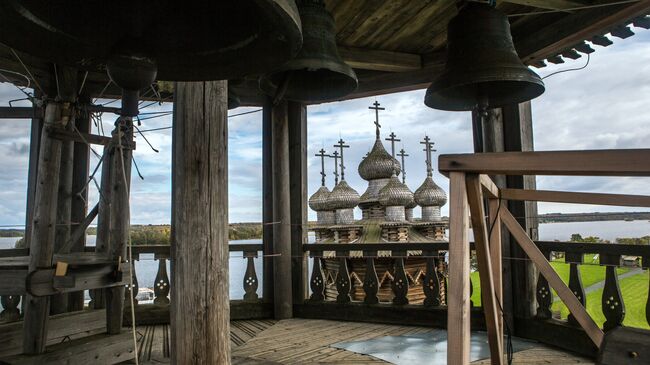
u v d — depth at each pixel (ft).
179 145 7.89
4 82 14.21
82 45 3.86
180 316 7.64
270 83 9.86
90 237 17.56
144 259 17.54
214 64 4.31
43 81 14.26
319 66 8.73
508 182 14.28
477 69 9.05
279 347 13.51
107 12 3.77
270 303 17.88
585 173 3.59
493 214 7.30
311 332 15.42
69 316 11.18
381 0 12.42
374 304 17.03
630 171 3.36
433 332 15.25
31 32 3.62
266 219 18.25
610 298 11.64
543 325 13.42
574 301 6.84
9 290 9.45
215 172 7.96
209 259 7.77
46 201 9.57
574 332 12.42
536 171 3.73
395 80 16.76
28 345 9.52
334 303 17.56
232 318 17.51
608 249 11.74
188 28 4.06
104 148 11.35
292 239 18.28
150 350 13.37
